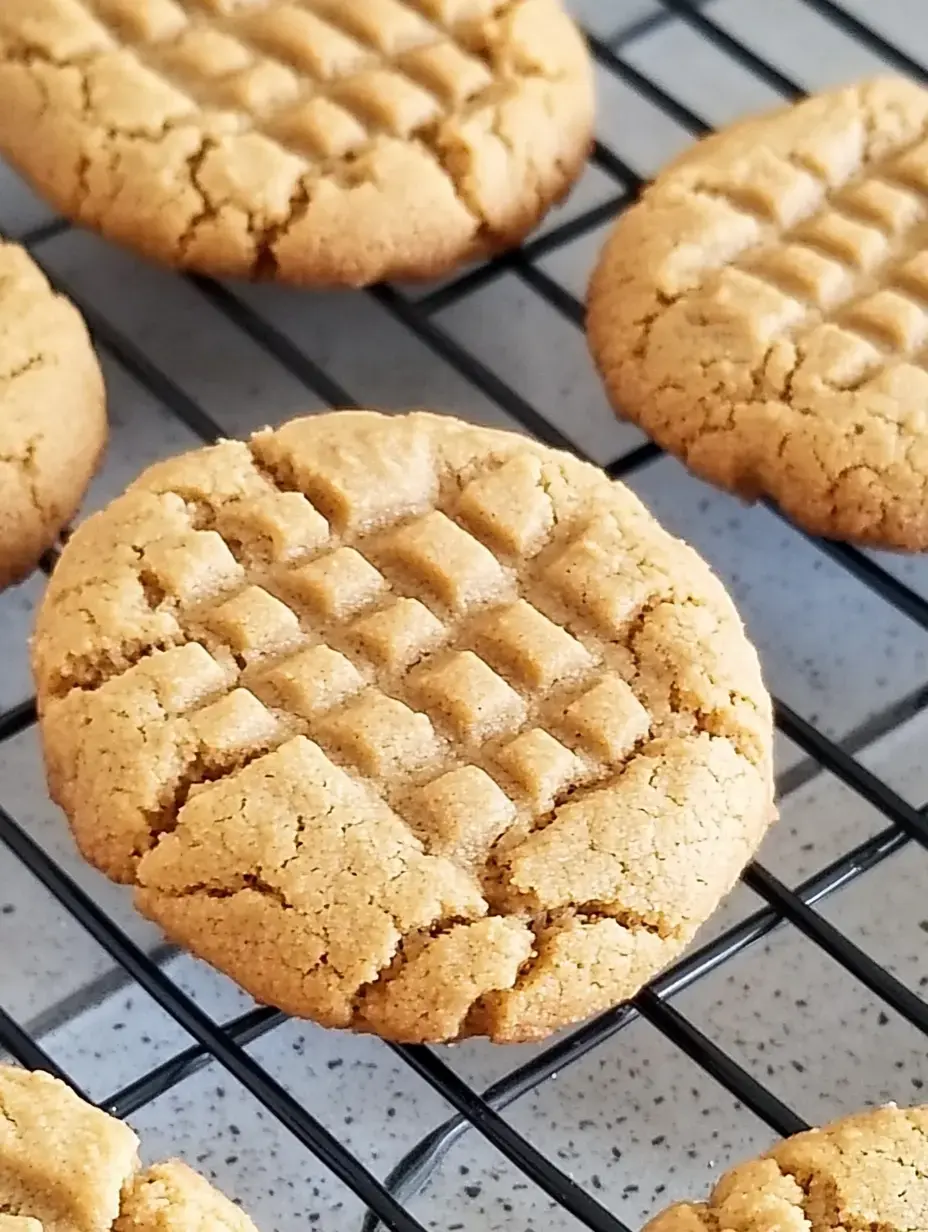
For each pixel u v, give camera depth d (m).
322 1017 0.18
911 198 0.24
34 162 0.24
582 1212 0.19
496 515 0.21
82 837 0.19
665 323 0.23
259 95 0.24
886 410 0.22
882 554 0.24
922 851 0.22
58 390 0.22
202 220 0.23
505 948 0.18
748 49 0.28
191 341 0.26
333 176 0.23
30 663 0.21
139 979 0.20
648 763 0.19
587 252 0.27
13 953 0.21
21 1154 0.17
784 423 0.22
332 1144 0.19
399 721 0.19
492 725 0.19
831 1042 0.21
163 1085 0.20
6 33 0.24
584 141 0.25
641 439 0.25
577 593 0.20
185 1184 0.17
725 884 0.19
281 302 0.26
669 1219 0.18
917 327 0.22
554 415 0.25
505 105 0.24
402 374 0.26
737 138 0.24
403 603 0.20
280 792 0.19
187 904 0.19
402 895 0.18
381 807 0.19
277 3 0.25
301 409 0.25
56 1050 0.21
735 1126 0.21
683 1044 0.20
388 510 0.21
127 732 0.19
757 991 0.22
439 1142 0.20
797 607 0.24
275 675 0.19
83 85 0.24
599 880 0.19
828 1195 0.18
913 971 0.22
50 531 0.22
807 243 0.23
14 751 0.23
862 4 0.30
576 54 0.25
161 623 0.20
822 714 0.23
